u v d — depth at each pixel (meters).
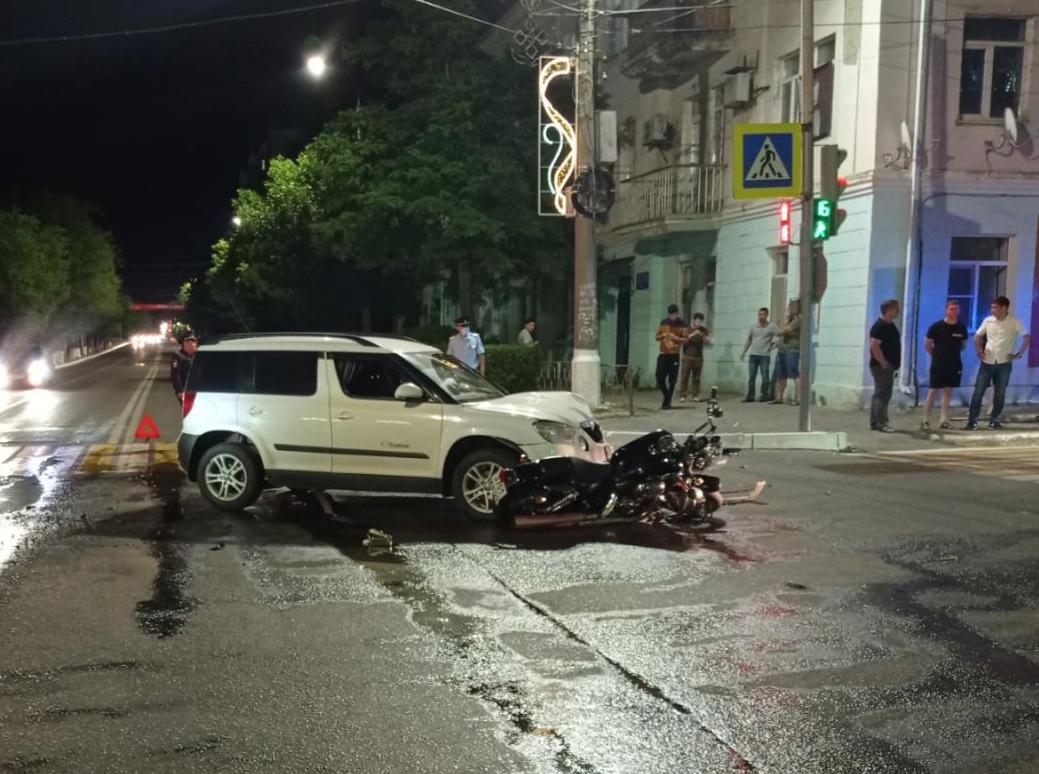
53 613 5.74
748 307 19.62
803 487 9.74
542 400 8.66
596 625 5.45
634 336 24.53
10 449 13.77
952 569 6.61
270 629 5.42
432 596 6.06
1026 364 16.67
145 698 4.42
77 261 59.03
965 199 16.09
